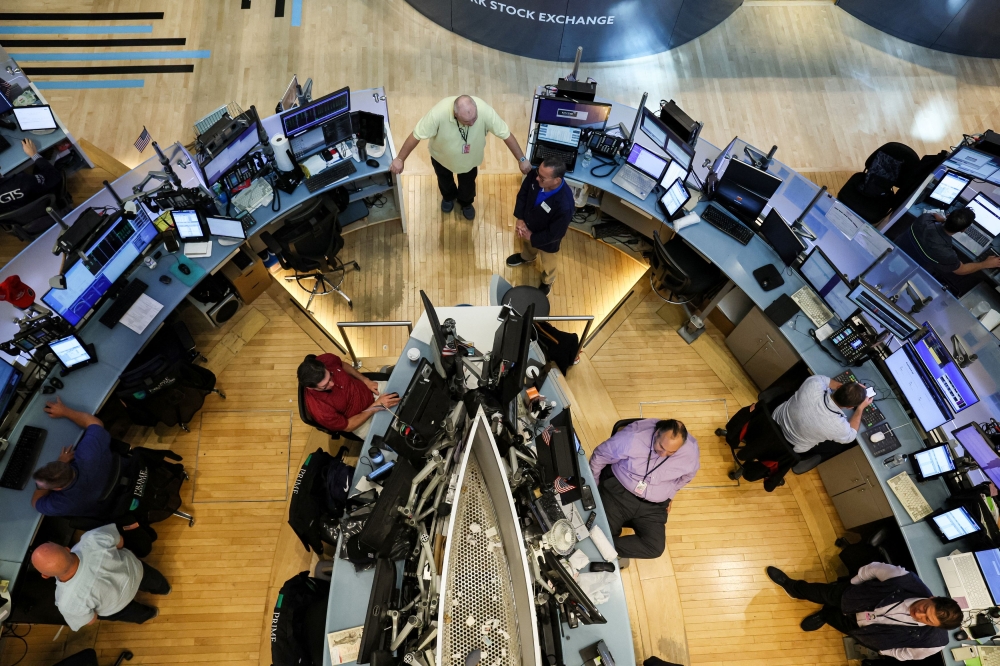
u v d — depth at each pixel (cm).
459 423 400
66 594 415
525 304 532
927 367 486
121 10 736
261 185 562
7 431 474
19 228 591
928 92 772
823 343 534
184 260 532
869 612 455
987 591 445
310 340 598
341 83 718
